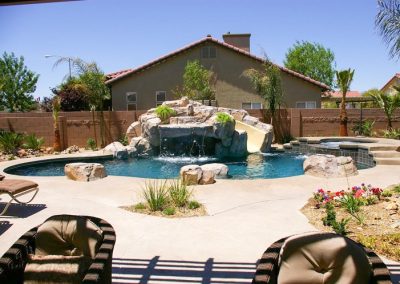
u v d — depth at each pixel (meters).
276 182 10.12
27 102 39.41
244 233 6.00
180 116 19.19
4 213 7.02
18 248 3.27
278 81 22.09
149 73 26.39
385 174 11.21
